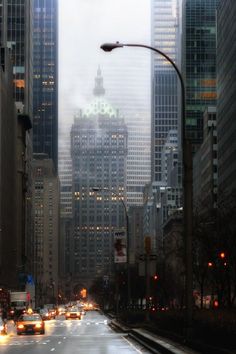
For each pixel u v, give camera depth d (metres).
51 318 152.25
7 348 51.59
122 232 91.88
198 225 89.62
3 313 134.88
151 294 156.88
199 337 38.41
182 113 40.38
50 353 45.38
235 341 30.02
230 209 96.94
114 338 64.81
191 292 39.19
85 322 126.12
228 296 89.00
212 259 89.31
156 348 44.88
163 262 146.25
